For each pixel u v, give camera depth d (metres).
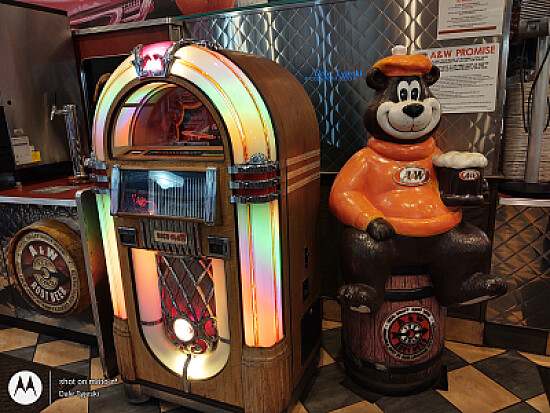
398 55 1.69
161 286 1.81
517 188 2.10
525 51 2.32
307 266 1.92
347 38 2.25
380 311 1.84
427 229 1.68
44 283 2.25
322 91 2.37
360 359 1.95
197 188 1.53
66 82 2.88
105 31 2.75
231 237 1.56
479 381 2.00
